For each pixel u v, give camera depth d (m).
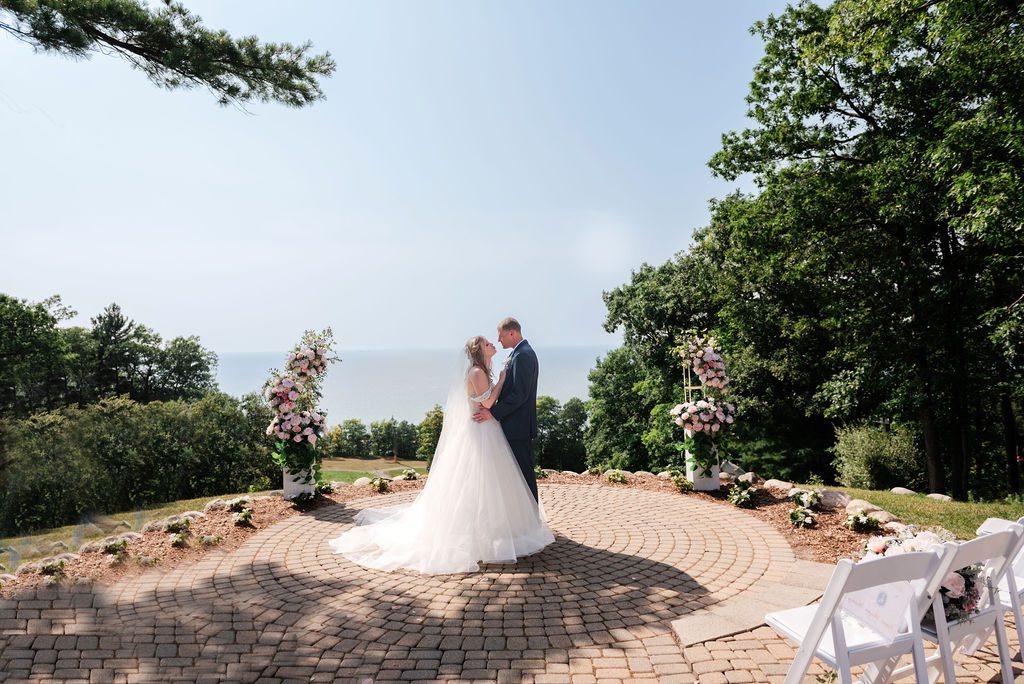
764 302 18.98
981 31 9.34
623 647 3.71
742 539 6.05
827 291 15.74
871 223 14.31
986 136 9.59
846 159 14.30
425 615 4.23
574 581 4.89
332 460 45.00
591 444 29.98
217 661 3.55
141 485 6.46
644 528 6.50
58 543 5.34
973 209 9.83
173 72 7.65
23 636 3.87
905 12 9.56
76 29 6.55
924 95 12.75
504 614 4.23
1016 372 13.12
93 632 3.94
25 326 13.50
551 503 7.73
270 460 23.55
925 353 14.07
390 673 3.40
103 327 35.81
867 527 6.10
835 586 2.49
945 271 13.51
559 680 3.31
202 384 40.81
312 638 3.87
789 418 20.66
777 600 4.31
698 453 8.27
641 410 27.70
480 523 5.40
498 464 5.65
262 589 4.75
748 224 15.79
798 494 7.51
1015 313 10.62
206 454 19.94
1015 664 3.37
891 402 15.23
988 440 19.89
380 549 5.66
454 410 5.82
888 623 2.60
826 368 18.84
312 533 6.40
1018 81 9.29
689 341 8.77
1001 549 2.95
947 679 2.74
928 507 7.55
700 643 3.67
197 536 6.12
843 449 18.19
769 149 14.91
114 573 5.02
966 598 2.86
